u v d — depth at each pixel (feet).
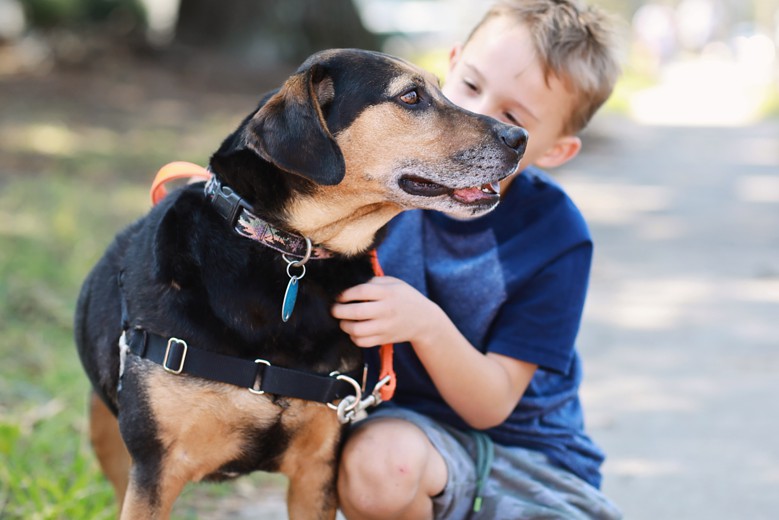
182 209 9.64
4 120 39.45
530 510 10.51
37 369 16.55
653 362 19.36
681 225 33.17
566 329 10.76
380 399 10.02
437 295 11.09
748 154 52.26
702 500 13.55
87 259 21.86
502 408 10.53
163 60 57.16
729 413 16.80
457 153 9.77
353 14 63.77
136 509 9.35
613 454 15.06
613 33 12.00
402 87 9.78
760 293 24.68
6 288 19.22
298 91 9.12
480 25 11.78
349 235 9.72
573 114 11.75
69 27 60.08
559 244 10.93
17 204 26.16
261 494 13.67
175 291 9.30
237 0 61.82
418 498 10.21
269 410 9.45
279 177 9.37
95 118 42.47
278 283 9.38
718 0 159.84
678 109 76.79
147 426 9.36
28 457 13.20
